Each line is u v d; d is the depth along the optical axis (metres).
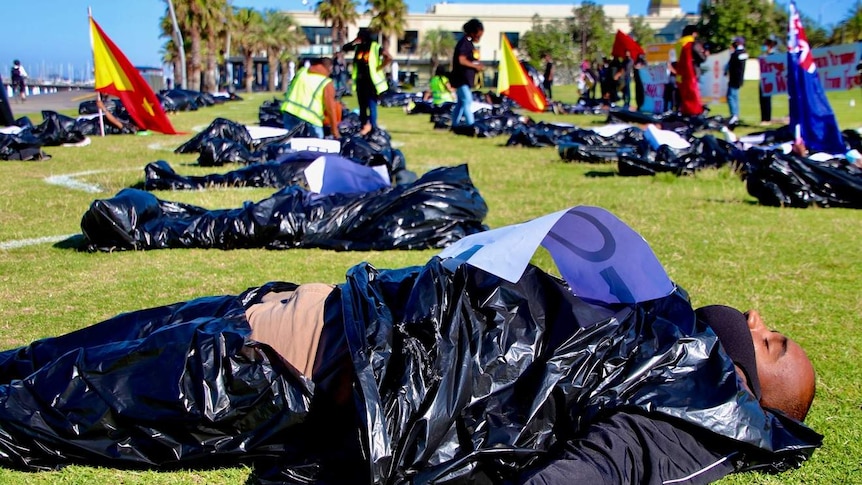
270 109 23.09
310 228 7.09
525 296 3.38
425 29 80.56
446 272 3.30
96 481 3.09
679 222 8.17
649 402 3.00
